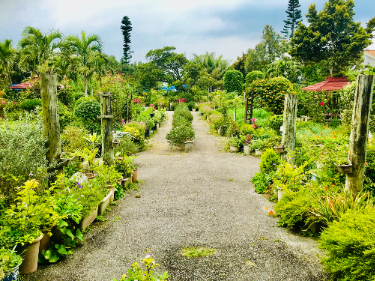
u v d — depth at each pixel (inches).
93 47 700.7
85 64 676.7
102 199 160.7
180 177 259.0
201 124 697.0
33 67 679.7
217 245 129.0
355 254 94.6
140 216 164.4
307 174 200.8
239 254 120.7
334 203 137.6
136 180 241.6
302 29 780.6
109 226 148.6
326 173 176.1
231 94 933.8
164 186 229.8
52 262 110.5
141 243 130.3
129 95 529.7
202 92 1263.5
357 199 135.4
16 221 98.9
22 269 100.7
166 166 303.6
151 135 537.6
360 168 144.8
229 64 1486.2
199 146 430.9
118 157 234.1
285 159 224.2
